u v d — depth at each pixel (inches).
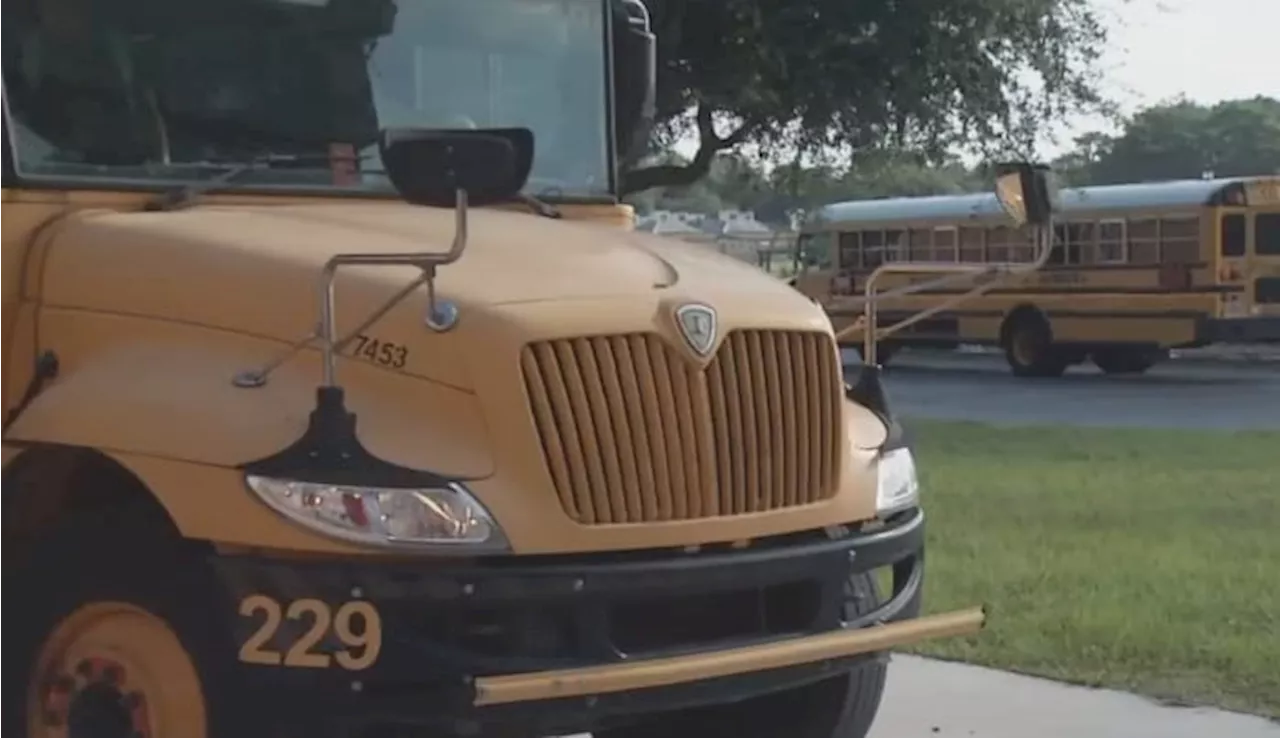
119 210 225.8
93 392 204.8
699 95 871.7
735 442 208.5
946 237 1296.8
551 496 194.9
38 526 215.3
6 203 220.4
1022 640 343.6
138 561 203.0
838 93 878.4
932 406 1011.3
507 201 250.5
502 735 193.8
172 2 232.5
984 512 512.4
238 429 193.6
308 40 241.3
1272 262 1138.0
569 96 268.2
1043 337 1238.3
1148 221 1167.0
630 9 275.3
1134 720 293.7
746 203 1331.2
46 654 212.1
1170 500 535.5
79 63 226.5
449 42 254.7
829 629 216.5
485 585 189.5
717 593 205.3
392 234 218.2
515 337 195.8
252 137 235.6
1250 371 1284.4
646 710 199.0
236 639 192.2
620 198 273.6
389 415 195.6
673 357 203.9
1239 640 339.3
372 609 187.9
